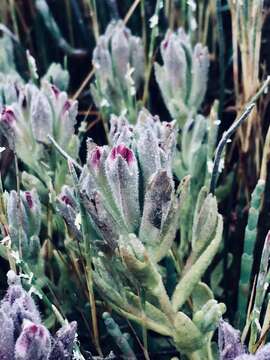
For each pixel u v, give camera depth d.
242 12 0.15
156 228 0.10
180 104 0.15
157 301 0.11
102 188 0.10
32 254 0.12
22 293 0.09
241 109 0.15
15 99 0.14
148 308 0.11
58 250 0.13
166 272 0.12
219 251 0.14
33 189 0.12
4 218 0.12
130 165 0.10
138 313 0.11
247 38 0.15
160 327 0.11
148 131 0.10
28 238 0.12
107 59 0.15
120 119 0.12
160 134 0.11
